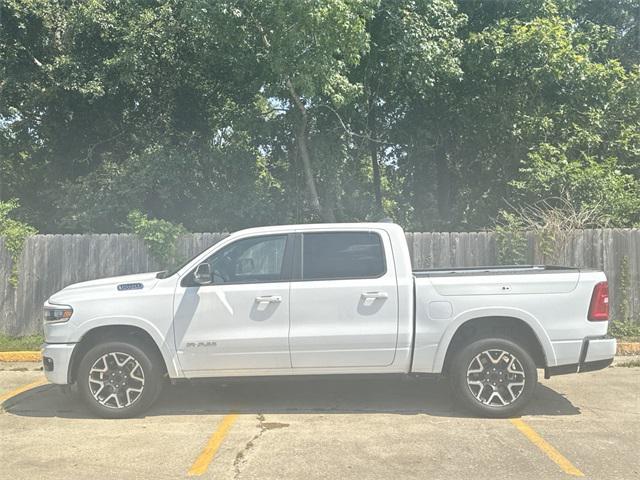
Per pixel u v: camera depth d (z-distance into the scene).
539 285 6.15
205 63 14.14
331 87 11.59
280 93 12.55
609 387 7.61
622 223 11.30
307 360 6.15
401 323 6.14
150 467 4.98
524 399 6.10
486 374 6.18
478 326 6.31
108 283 6.49
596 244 10.48
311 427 5.98
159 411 6.57
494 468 4.89
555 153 12.41
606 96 13.13
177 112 15.59
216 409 6.64
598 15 15.43
